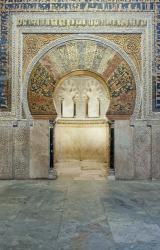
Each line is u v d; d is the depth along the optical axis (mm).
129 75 8758
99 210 5480
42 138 8750
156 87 8719
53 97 8781
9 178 8672
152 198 6418
